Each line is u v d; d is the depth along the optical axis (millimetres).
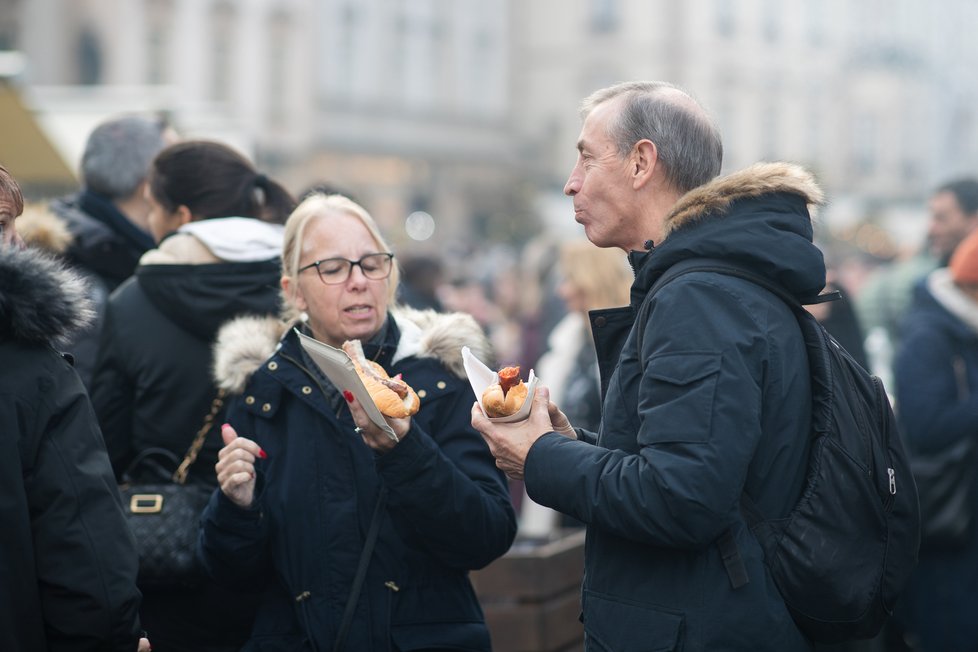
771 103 81438
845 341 6684
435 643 3758
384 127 69562
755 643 3213
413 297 8961
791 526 3258
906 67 83312
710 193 3328
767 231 3309
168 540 4285
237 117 56156
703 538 3135
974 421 6102
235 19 55750
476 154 76875
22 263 3303
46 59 46594
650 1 80000
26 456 3246
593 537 3445
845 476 3291
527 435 3430
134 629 3342
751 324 3232
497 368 4078
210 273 4410
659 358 3221
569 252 7066
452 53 75750
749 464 3246
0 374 3258
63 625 3248
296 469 3842
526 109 82625
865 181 82500
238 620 4441
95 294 5070
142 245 5418
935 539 6172
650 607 3273
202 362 4488
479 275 30047
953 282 6297
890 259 19828
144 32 49938
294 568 3807
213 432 4477
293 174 61250
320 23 64438
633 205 3535
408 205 72062
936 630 6254
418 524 3682
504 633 5176
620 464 3246
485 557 3816
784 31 81500
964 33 83500
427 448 3625
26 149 12234
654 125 3496
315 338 3998
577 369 7012
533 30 82125
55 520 3242
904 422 6293
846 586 3266
